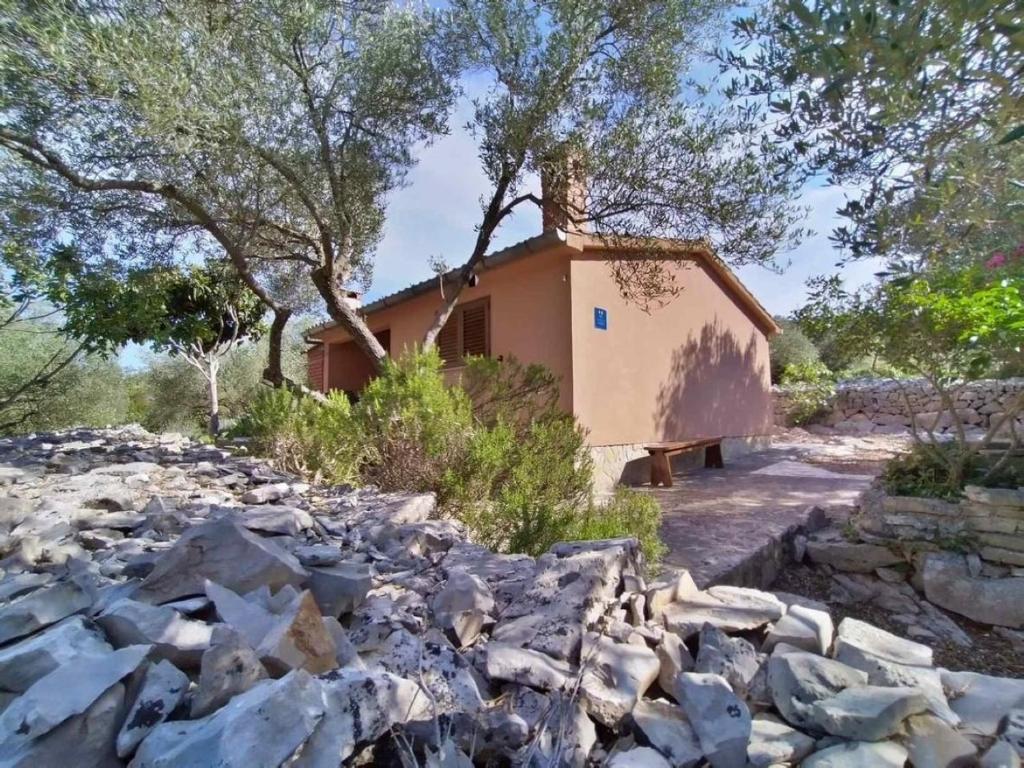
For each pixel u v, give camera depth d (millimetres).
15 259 5852
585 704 1475
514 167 5367
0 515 2543
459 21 5141
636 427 7820
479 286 8414
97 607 1581
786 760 1334
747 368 10648
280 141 5031
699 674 1571
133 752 1062
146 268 6641
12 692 1183
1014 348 3697
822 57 1396
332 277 5988
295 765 1002
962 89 1347
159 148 4641
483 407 5461
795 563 4648
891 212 1731
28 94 3844
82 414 10789
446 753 1178
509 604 1972
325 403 4809
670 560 3908
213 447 5699
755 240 4926
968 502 4043
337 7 4938
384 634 1700
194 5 4262
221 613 1509
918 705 1450
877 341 4348
